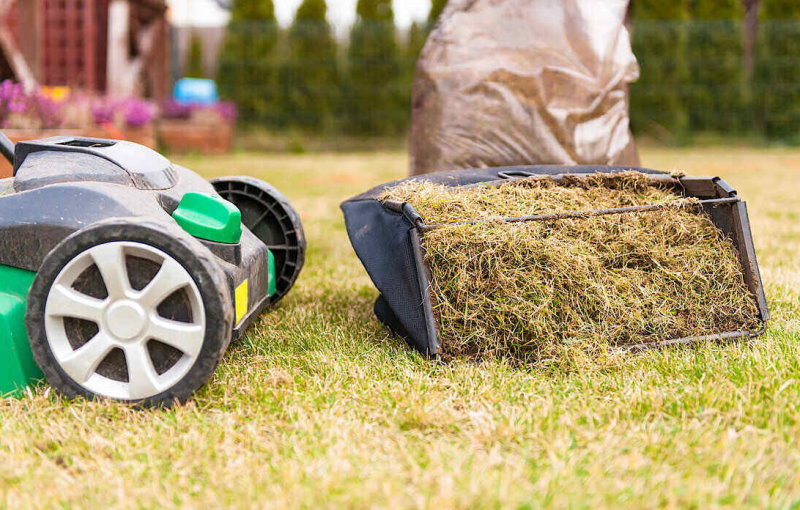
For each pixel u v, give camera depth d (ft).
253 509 4.37
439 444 5.21
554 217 7.39
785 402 5.73
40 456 5.23
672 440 5.20
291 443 5.25
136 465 5.00
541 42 11.25
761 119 49.29
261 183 9.05
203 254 5.76
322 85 50.96
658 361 6.80
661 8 48.16
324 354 7.23
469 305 6.89
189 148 41.37
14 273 6.20
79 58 35.47
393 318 7.89
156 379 5.88
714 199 7.93
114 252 5.69
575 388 6.31
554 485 4.55
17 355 6.11
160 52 40.45
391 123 51.42
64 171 6.57
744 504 4.43
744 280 7.73
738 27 48.14
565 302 7.09
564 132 11.23
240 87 50.60
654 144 48.47
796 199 20.44
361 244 7.59
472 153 11.25
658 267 7.59
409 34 51.01
